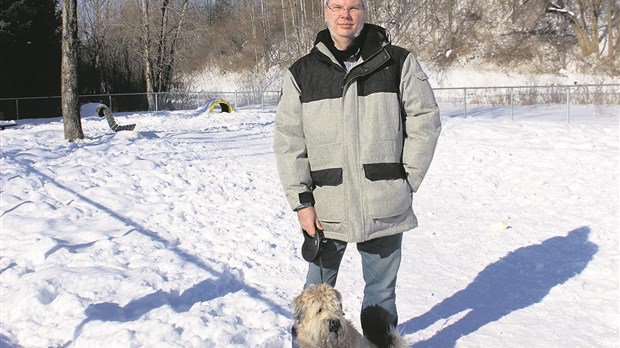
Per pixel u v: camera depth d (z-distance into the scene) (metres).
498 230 8.55
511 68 44.75
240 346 4.90
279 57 53.88
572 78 42.22
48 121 28.34
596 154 13.04
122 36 42.84
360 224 4.04
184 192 10.43
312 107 4.04
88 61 42.31
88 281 6.24
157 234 8.21
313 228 4.09
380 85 3.97
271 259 7.34
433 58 47.69
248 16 57.03
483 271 7.02
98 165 12.20
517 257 7.46
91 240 7.86
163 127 22.94
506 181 11.45
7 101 33.34
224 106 31.89
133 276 6.45
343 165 4.02
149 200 9.84
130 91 42.19
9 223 8.50
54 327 5.34
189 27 46.16
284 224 8.80
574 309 5.91
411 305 6.02
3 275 6.59
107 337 4.98
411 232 8.55
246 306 5.78
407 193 4.12
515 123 18.03
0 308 5.79
